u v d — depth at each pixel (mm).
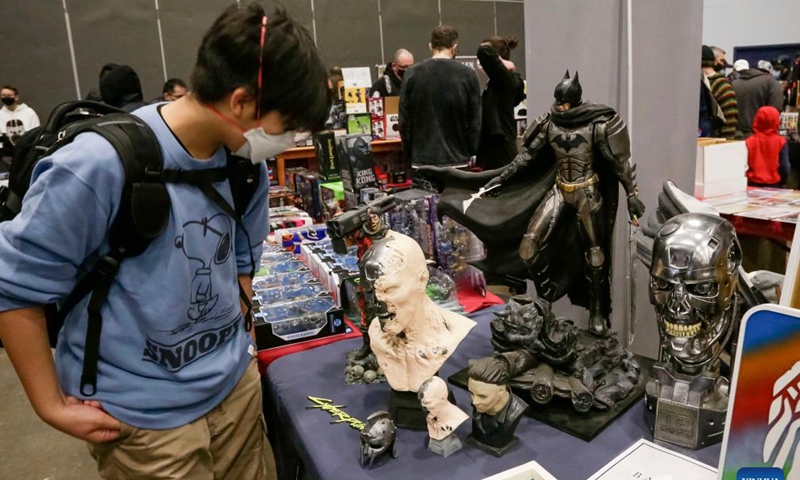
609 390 1394
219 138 1043
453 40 3834
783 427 851
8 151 4750
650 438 1262
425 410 1281
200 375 1184
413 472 1202
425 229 2307
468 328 1399
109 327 1064
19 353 978
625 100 1941
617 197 1611
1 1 5723
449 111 3801
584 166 1531
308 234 2801
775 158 3520
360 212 1405
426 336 1351
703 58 4281
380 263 1267
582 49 2021
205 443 1228
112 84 2982
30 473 2625
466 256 2273
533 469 1069
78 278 1035
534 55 2195
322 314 1896
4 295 928
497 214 1805
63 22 6012
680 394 1214
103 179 924
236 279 1281
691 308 1150
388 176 4566
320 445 1329
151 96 6512
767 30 6961
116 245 1005
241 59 898
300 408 1499
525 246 1659
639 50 1919
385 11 7801
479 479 1163
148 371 1122
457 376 1610
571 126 1511
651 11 1919
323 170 3496
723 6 7242
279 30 913
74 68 6113
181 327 1121
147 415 1135
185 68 6637
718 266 1131
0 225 951
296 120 977
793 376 833
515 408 1240
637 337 2201
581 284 1763
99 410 1093
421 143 3916
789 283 976
